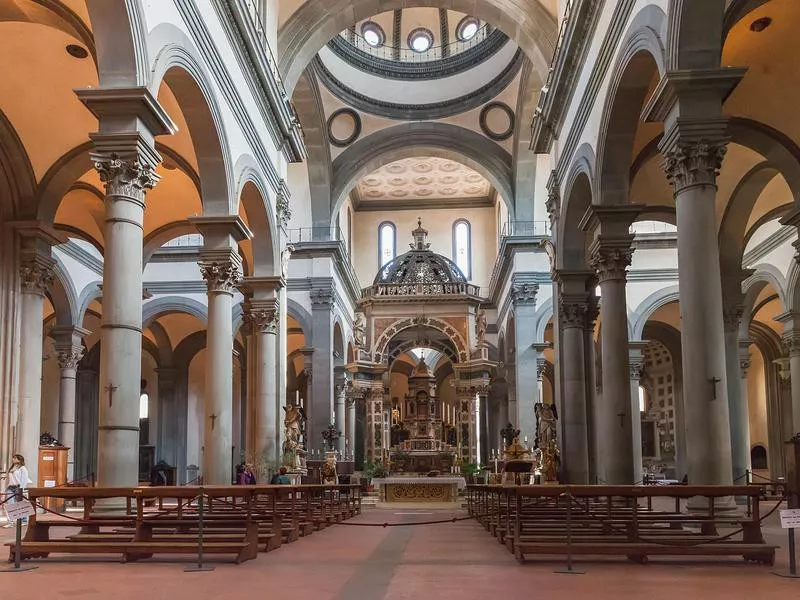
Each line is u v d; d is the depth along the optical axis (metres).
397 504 25.83
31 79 14.63
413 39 32.69
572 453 19.12
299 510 13.80
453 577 7.43
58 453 19.25
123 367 10.29
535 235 30.33
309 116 30.64
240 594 6.39
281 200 20.77
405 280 38.00
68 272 23.47
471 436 34.88
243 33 15.86
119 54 10.54
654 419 37.72
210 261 15.66
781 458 31.16
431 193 42.44
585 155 16.56
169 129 11.24
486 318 40.22
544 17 20.73
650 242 28.88
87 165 16.67
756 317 30.88
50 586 6.77
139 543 8.55
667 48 10.81
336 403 35.25
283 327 20.62
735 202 18.77
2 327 15.58
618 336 15.23
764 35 13.19
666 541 8.34
